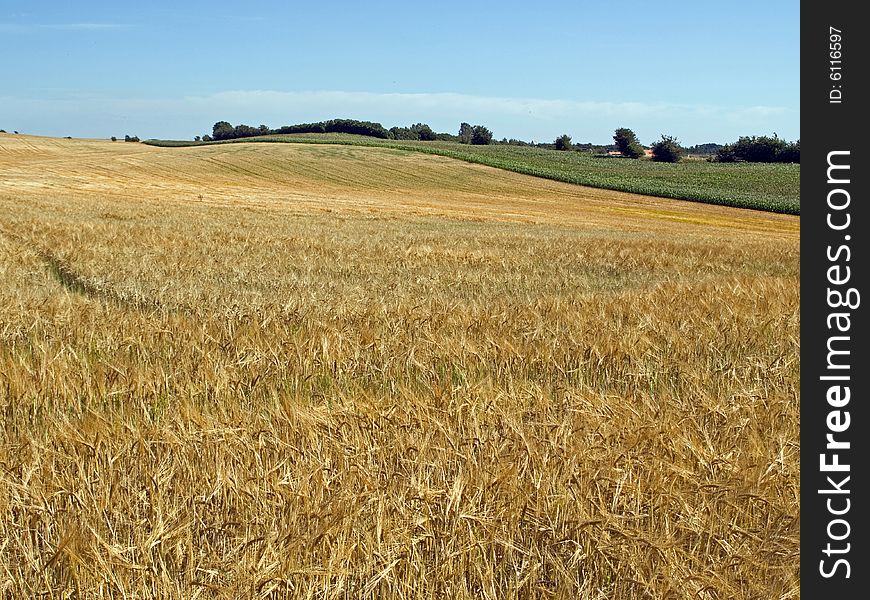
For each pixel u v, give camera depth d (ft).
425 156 290.15
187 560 10.71
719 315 29.55
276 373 19.74
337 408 15.46
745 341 26.05
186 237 69.56
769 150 370.32
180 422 14.38
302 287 42.27
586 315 28.99
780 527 12.09
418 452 13.17
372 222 112.88
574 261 65.62
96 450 13.14
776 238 128.36
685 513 11.91
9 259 49.11
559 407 16.60
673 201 225.35
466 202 195.83
